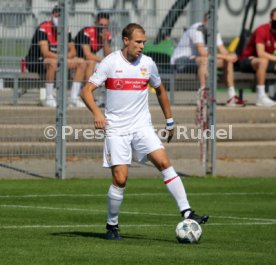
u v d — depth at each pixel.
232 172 58.62
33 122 58.59
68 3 55.69
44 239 34.00
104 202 46.00
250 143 63.31
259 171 59.12
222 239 34.91
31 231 36.25
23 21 57.62
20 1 57.53
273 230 37.69
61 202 45.75
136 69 33.84
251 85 70.44
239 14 87.06
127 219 40.56
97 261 29.23
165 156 33.91
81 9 58.75
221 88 76.62
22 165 58.31
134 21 60.03
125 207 44.50
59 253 30.73
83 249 31.61
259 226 38.81
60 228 37.28
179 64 61.16
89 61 59.41
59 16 55.69
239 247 32.78
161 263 29.02
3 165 58.09
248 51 70.25
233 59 68.25
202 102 58.09
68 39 57.75
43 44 57.62
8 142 58.25
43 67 58.09
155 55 61.09
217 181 55.16
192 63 60.97
